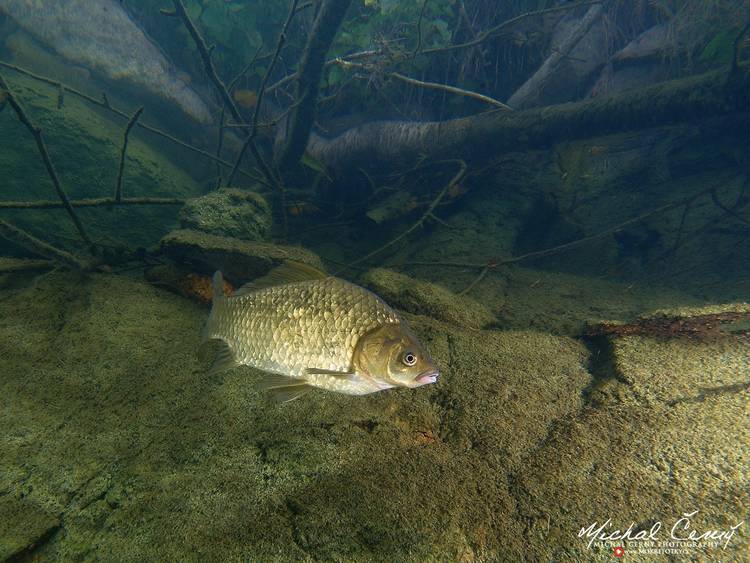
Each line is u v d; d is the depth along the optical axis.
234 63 1.88
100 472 0.48
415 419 0.54
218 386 0.60
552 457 0.47
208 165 1.87
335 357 0.45
